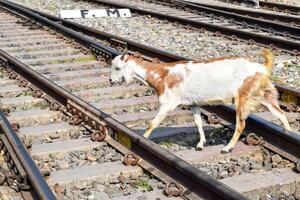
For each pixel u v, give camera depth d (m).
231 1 21.62
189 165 5.20
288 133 6.03
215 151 6.20
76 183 5.52
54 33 13.61
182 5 18.53
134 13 17.22
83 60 11.23
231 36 13.20
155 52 10.98
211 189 4.81
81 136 6.89
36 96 8.51
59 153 6.32
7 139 6.23
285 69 10.44
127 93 8.89
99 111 6.96
